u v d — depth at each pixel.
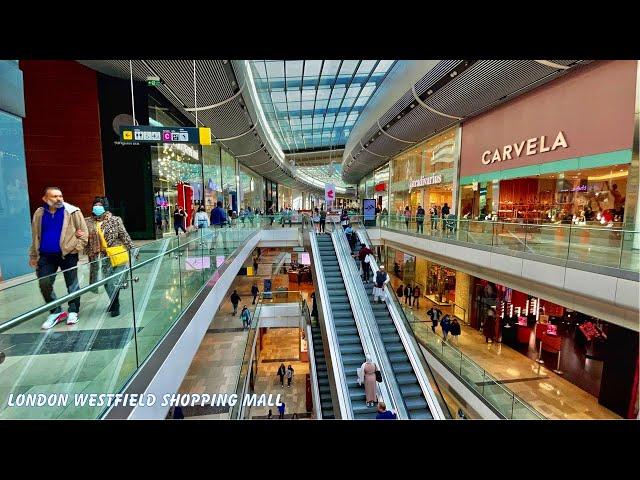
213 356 11.23
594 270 5.68
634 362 6.96
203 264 6.02
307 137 27.88
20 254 5.52
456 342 11.04
